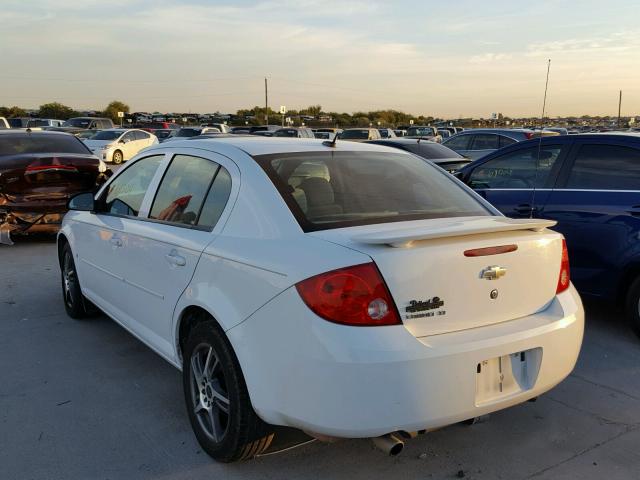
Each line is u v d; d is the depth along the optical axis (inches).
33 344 193.0
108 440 134.6
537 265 118.4
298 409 103.9
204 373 127.1
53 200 350.0
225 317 116.3
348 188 131.9
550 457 128.2
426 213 131.1
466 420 111.2
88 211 199.5
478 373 106.9
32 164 341.7
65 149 382.9
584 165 212.1
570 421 143.6
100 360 180.2
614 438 135.9
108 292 180.1
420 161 158.2
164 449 131.1
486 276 110.2
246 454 119.9
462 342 104.4
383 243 102.2
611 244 197.3
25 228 347.6
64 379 166.7
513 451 130.4
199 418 129.6
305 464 125.0
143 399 154.9
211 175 140.9
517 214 226.2
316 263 103.9
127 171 181.8
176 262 135.9
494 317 112.3
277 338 106.3
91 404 152.0
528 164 231.0
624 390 160.4
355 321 99.7
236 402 115.5
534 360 114.7
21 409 149.2
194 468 123.9
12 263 309.7
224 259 120.1
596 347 191.0
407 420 100.1
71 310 217.3
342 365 98.2
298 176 129.7
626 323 213.5
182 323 138.4
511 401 111.3
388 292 101.0
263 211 121.0
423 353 100.3
